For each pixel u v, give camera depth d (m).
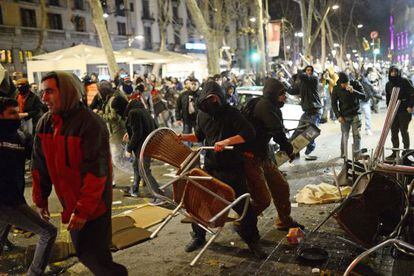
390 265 3.92
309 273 3.90
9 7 34.81
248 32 27.31
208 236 4.86
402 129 8.14
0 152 3.38
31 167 3.21
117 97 6.48
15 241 5.06
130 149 6.27
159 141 3.87
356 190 3.89
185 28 54.97
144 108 6.34
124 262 4.35
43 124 3.01
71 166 2.86
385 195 3.78
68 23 39.78
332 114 14.28
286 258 4.23
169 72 23.28
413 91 7.89
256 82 20.55
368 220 3.80
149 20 48.72
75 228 2.79
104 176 2.86
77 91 2.85
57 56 14.75
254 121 4.49
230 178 4.11
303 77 9.00
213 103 4.04
